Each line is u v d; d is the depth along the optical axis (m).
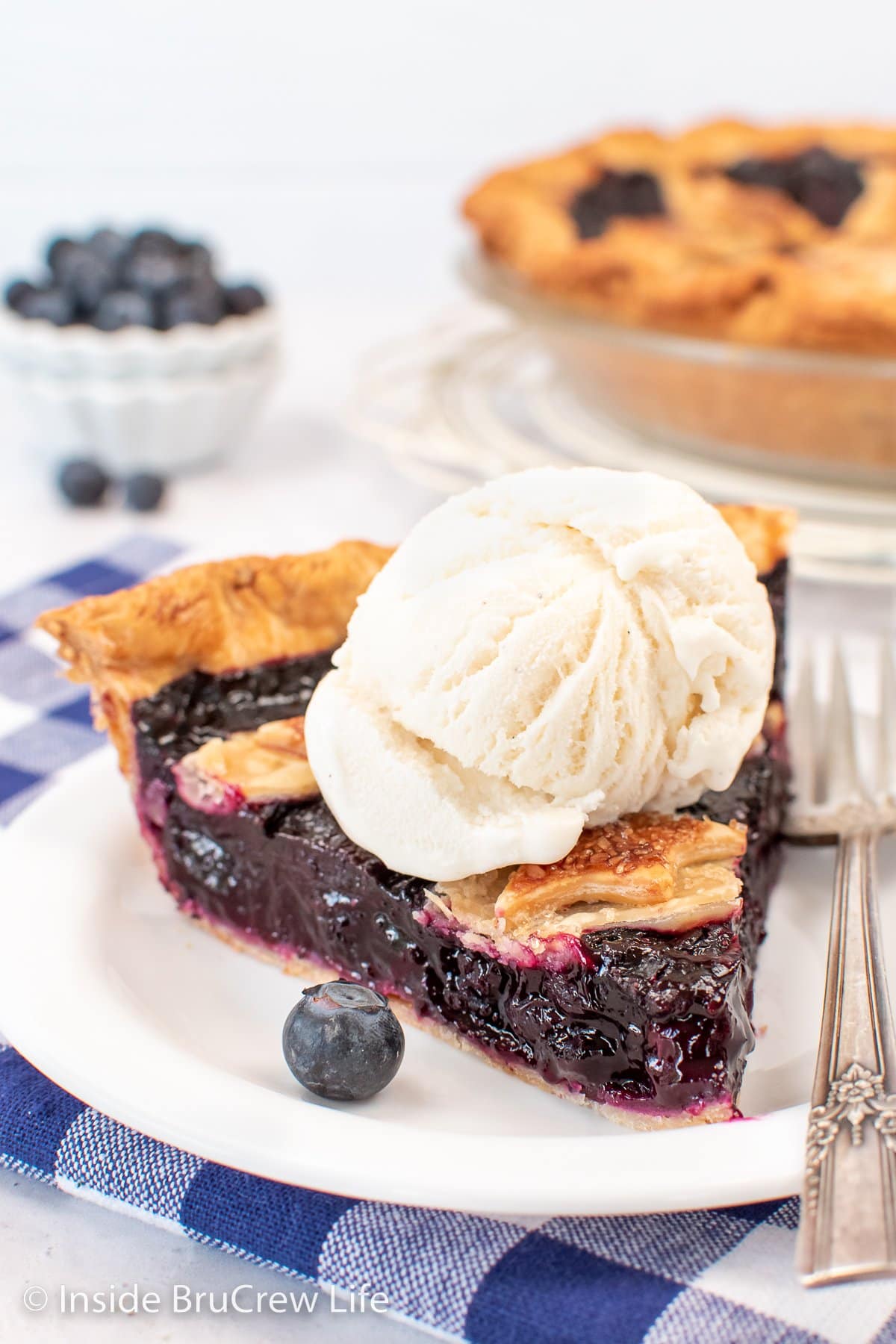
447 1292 0.33
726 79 0.84
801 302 0.54
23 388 0.58
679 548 0.37
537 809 0.37
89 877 0.40
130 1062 0.35
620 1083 0.36
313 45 0.81
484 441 0.58
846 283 0.55
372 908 0.38
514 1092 0.37
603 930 0.36
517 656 0.37
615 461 0.56
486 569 0.37
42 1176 0.35
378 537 0.56
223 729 0.41
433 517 0.38
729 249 0.60
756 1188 0.33
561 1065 0.37
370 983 0.39
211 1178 0.34
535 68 0.83
